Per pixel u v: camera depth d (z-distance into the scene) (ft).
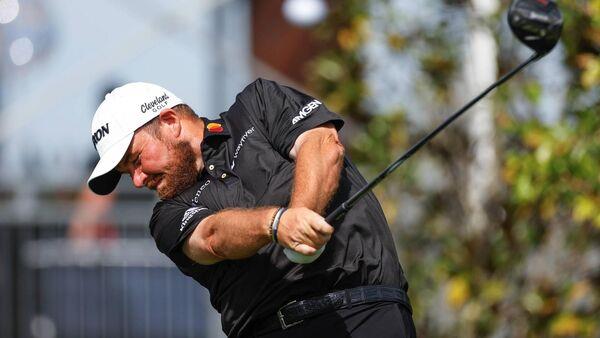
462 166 90.58
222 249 51.65
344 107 93.91
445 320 91.04
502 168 88.99
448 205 91.30
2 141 102.42
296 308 53.47
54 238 101.55
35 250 101.71
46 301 101.71
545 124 83.66
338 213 50.62
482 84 88.99
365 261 53.42
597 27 82.07
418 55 92.27
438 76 92.22
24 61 105.70
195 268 55.62
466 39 91.20
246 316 54.75
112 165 54.39
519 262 88.79
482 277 89.10
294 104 53.98
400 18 92.68
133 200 99.86
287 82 102.83
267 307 54.08
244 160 54.08
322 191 50.75
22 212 101.65
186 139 55.26
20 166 102.27
